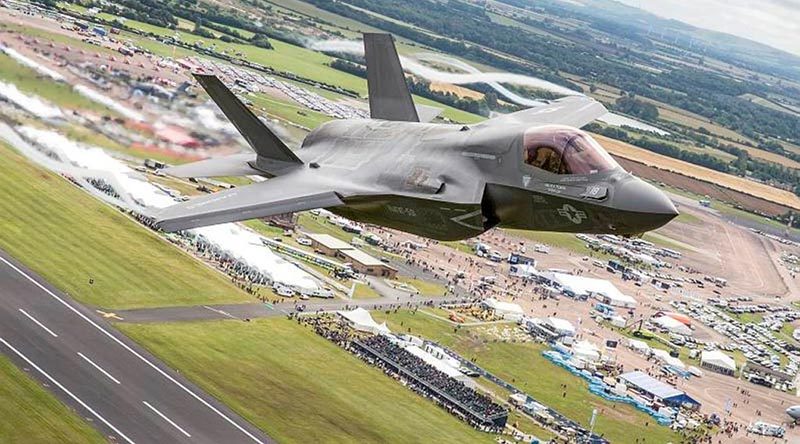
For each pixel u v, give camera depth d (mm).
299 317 108812
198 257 117188
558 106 48625
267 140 42812
